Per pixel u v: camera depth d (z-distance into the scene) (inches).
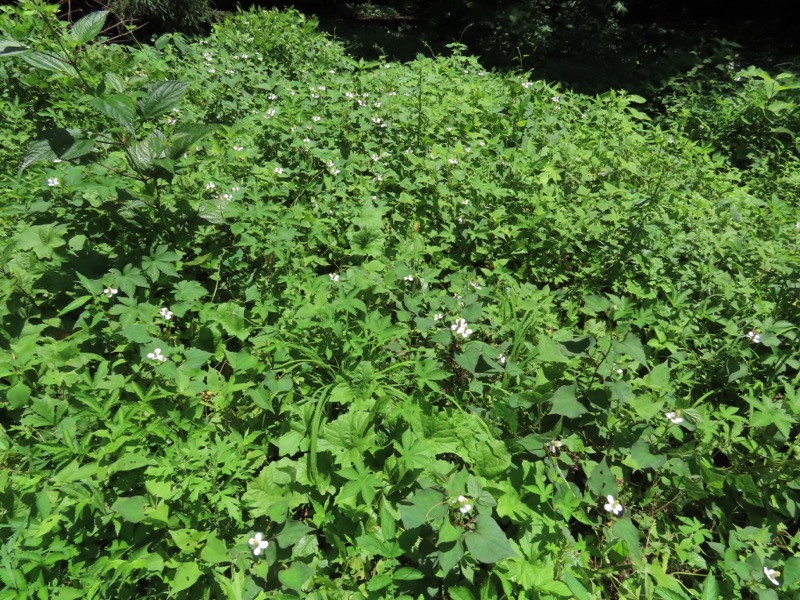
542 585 81.4
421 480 89.4
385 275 132.2
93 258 118.0
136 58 245.0
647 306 136.2
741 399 121.6
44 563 81.0
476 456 95.5
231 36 304.8
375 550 82.6
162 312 113.0
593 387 104.8
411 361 112.7
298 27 326.0
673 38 429.7
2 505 84.6
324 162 182.7
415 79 255.9
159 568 82.4
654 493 100.0
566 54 407.2
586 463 98.9
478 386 108.3
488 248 161.0
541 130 219.1
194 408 102.1
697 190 206.8
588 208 171.8
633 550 84.9
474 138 201.9
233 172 169.5
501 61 406.0
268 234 142.9
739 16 508.7
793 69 339.3
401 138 198.8
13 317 113.2
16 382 100.3
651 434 101.7
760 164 248.1
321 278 132.6
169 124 192.4
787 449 107.0
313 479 93.2
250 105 222.1
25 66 215.2
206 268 135.3
